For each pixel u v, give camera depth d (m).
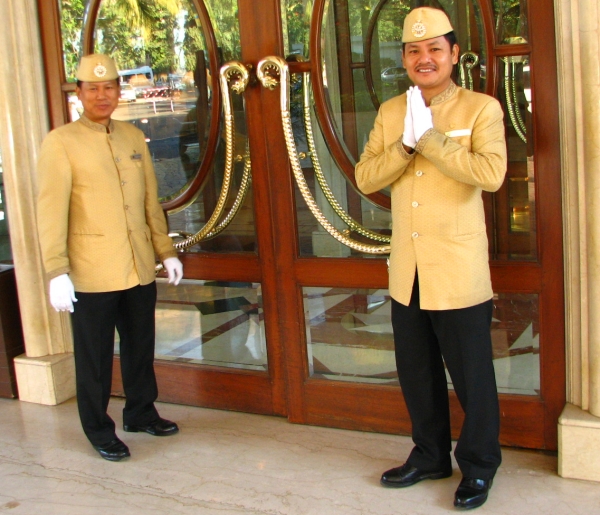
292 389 2.93
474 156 2.06
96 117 2.65
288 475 2.56
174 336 3.23
